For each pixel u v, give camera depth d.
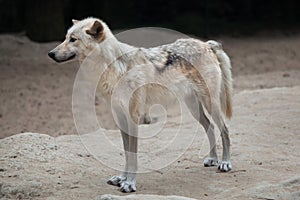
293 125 11.73
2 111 15.90
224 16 33.25
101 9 28.88
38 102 16.98
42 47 25.67
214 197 7.83
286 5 33.97
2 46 25.23
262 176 8.61
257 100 14.52
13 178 8.66
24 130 13.80
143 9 32.78
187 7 33.03
